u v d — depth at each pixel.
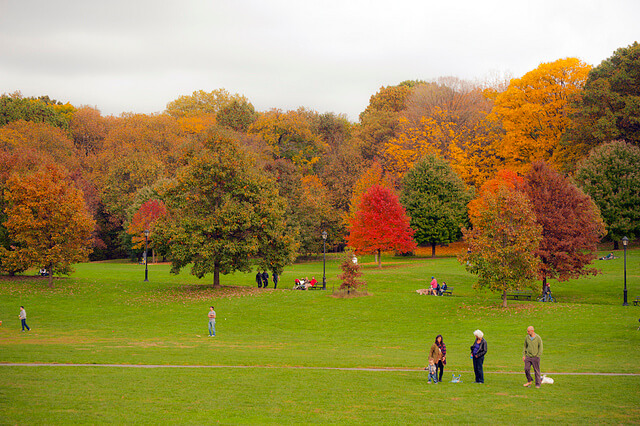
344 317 36.66
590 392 16.55
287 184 80.50
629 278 50.78
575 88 75.56
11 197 47.28
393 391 16.69
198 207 46.91
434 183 74.81
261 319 36.56
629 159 62.78
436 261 69.25
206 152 47.75
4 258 48.09
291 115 106.44
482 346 18.14
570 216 44.34
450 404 15.01
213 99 131.25
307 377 18.70
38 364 20.38
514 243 38.12
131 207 79.12
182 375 18.64
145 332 32.56
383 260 77.81
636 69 65.31
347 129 122.88
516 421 13.23
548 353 25.27
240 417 13.51
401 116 101.81
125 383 17.06
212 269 45.38
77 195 49.25
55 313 38.66
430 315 36.62
